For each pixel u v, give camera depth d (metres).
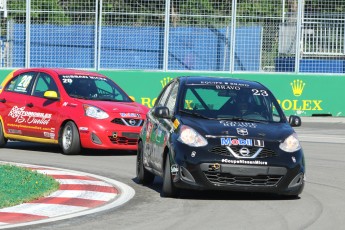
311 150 64.75
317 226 32.31
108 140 57.50
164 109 41.00
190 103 41.69
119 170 50.59
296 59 97.38
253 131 38.97
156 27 96.50
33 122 61.06
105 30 96.44
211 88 42.75
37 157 57.09
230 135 38.28
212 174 37.75
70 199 38.25
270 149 38.16
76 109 58.44
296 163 38.34
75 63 96.62
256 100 42.56
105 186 42.88
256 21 96.81
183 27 96.75
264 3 96.69
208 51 97.06
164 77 96.81
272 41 97.06
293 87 97.56
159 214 34.75
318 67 97.81
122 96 61.88
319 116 98.06
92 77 62.16
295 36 97.12
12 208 35.56
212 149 37.91
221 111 41.50
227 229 31.50
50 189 40.50
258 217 34.28
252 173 37.69
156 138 41.94
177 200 38.75
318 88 97.88
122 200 38.47
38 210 35.19
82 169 50.62
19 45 95.75
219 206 37.06
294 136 39.50
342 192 42.44
